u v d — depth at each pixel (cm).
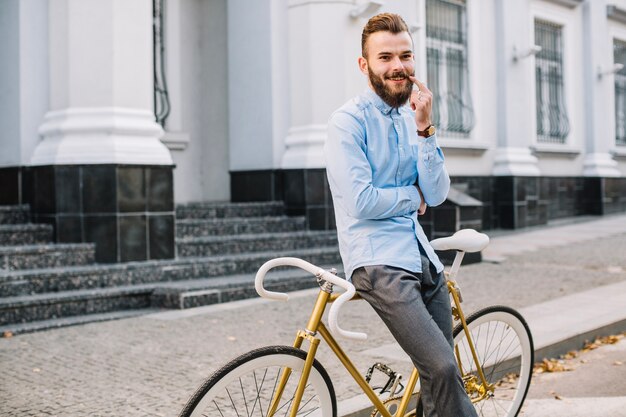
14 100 838
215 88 1112
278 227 952
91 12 777
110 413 395
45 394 430
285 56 1023
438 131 1295
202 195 1109
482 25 1380
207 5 1113
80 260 739
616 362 520
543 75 1564
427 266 271
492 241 1220
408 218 269
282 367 257
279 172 1018
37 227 759
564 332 560
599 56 1683
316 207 979
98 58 777
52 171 765
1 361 510
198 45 1112
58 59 795
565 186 1602
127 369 484
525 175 1401
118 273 726
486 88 1388
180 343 557
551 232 1338
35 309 640
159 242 781
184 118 1088
